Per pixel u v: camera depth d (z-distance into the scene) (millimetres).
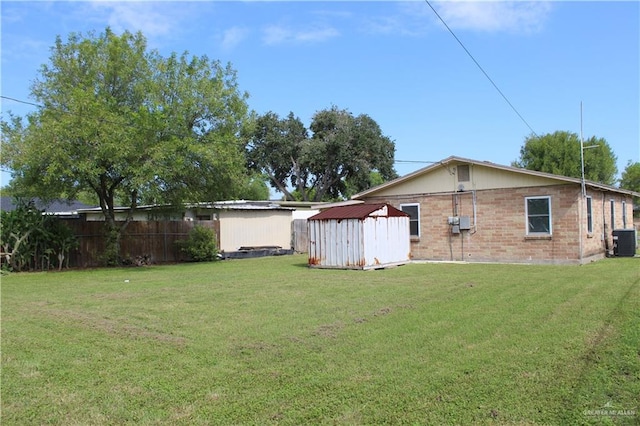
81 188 18609
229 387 4852
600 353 5551
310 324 7508
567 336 6316
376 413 4164
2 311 9297
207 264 20375
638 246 24922
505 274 13492
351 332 6922
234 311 8766
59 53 18969
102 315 8664
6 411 4359
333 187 50094
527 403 4270
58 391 4828
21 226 17906
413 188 20031
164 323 7859
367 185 46094
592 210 18141
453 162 19000
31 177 17078
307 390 4715
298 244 27844
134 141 16672
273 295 10609
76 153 16391
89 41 19016
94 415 4254
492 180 18156
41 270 18203
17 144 16891
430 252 19562
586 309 7984
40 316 8688
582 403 4242
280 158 46500
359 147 44344
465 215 18750
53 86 18578
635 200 32906
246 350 6121
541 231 17141
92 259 20328
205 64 20766
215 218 25172
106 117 16438
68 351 6273
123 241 21141
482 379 4859
